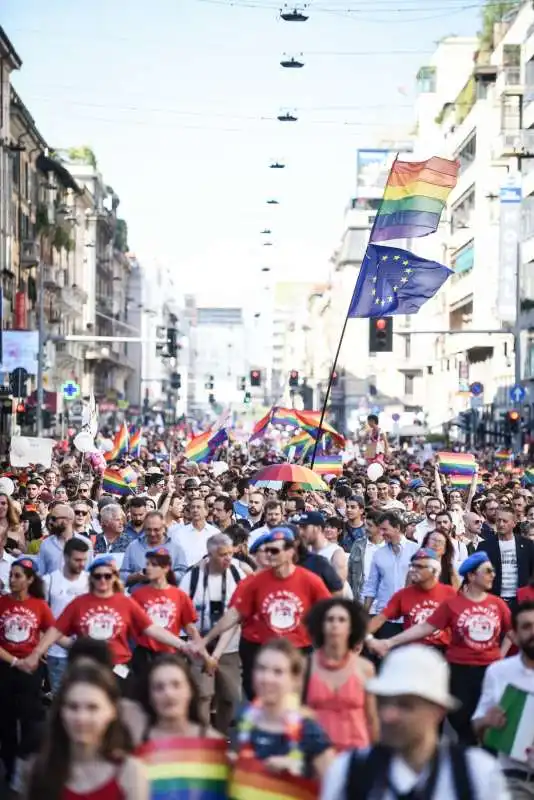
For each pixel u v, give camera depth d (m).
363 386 122.56
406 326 114.81
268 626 11.41
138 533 16.50
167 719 7.29
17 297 67.50
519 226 67.75
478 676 11.42
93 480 26.16
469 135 82.75
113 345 123.56
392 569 14.71
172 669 7.27
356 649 8.80
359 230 130.75
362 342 123.25
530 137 69.00
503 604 11.52
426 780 5.83
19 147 63.97
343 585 12.98
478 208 80.00
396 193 20.30
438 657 6.00
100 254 114.12
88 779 6.43
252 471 31.83
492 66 81.19
